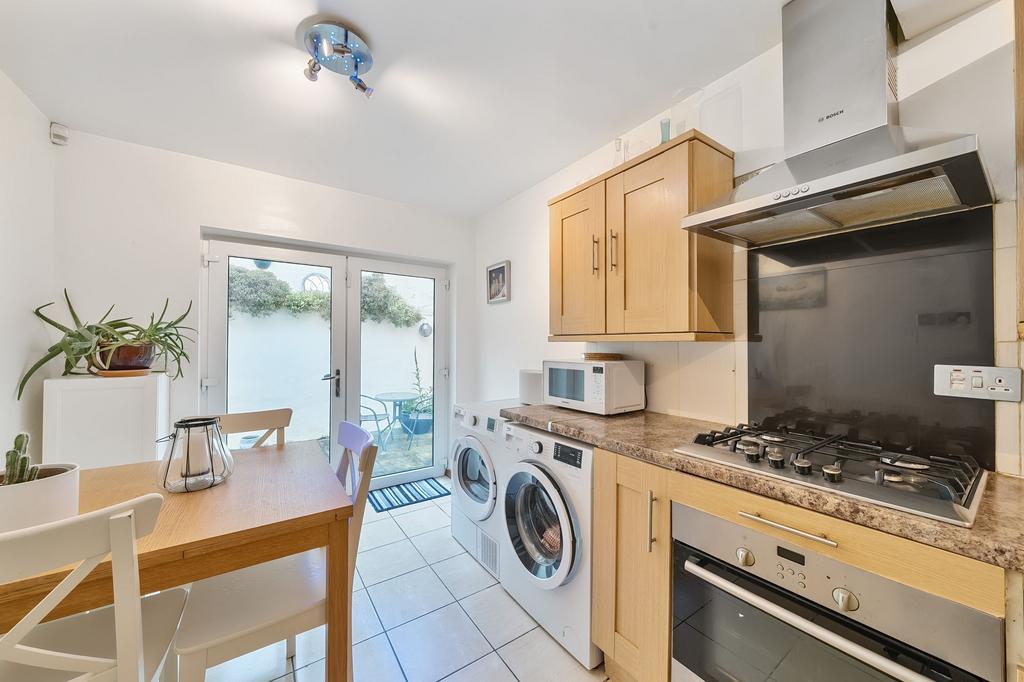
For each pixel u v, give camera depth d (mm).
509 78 1668
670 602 1195
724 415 1674
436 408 3568
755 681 997
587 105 1863
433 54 1521
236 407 2666
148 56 1520
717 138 1683
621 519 1348
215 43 1455
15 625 715
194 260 2361
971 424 1081
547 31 1409
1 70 1586
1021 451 1004
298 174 2631
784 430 1481
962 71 1110
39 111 1855
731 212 1188
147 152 2229
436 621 1719
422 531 2553
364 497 1304
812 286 1416
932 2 1094
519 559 1781
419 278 3486
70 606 794
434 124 2020
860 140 1076
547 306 2707
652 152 1584
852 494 868
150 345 1973
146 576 860
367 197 3000
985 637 676
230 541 919
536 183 2783
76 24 1354
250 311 2719
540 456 1673
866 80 1128
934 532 726
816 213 1166
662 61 1574
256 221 2562
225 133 2098
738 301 1626
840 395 1340
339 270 3059
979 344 1069
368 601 1852
